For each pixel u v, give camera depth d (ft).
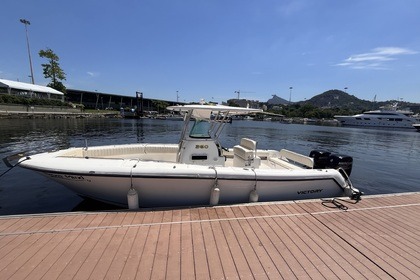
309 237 11.34
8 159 14.39
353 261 9.64
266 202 15.11
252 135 96.58
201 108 16.58
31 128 85.35
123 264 8.89
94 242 10.27
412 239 11.52
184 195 14.71
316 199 16.01
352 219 13.42
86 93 270.26
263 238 11.05
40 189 21.89
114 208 16.16
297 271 8.89
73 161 14.49
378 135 116.78
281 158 22.62
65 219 12.26
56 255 9.33
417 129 172.04
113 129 98.99
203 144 17.65
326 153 20.47
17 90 156.04
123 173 13.43
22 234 10.78
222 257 9.53
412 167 40.57
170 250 9.86
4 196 20.27
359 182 30.53
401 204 15.89
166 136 78.18
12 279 7.98
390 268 9.28
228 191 15.21
